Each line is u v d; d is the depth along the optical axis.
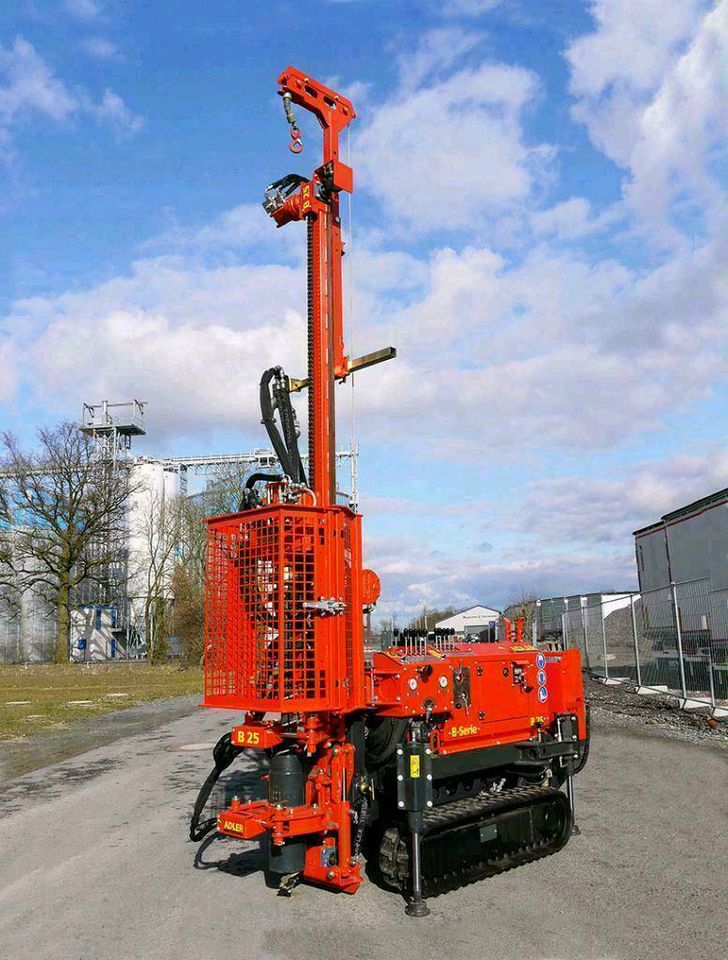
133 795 9.79
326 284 6.54
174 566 47.91
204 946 4.98
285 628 5.45
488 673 6.72
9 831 8.15
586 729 7.71
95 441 57.03
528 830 6.58
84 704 22.02
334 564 5.65
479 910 5.47
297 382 6.78
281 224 6.97
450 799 6.71
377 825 5.96
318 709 5.44
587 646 24.83
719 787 9.08
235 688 5.80
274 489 6.32
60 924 5.47
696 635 16.52
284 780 5.59
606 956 4.68
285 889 5.81
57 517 49.59
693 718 14.40
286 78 6.62
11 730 16.38
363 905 5.60
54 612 55.50
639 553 22.70
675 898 5.63
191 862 6.84
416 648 6.50
